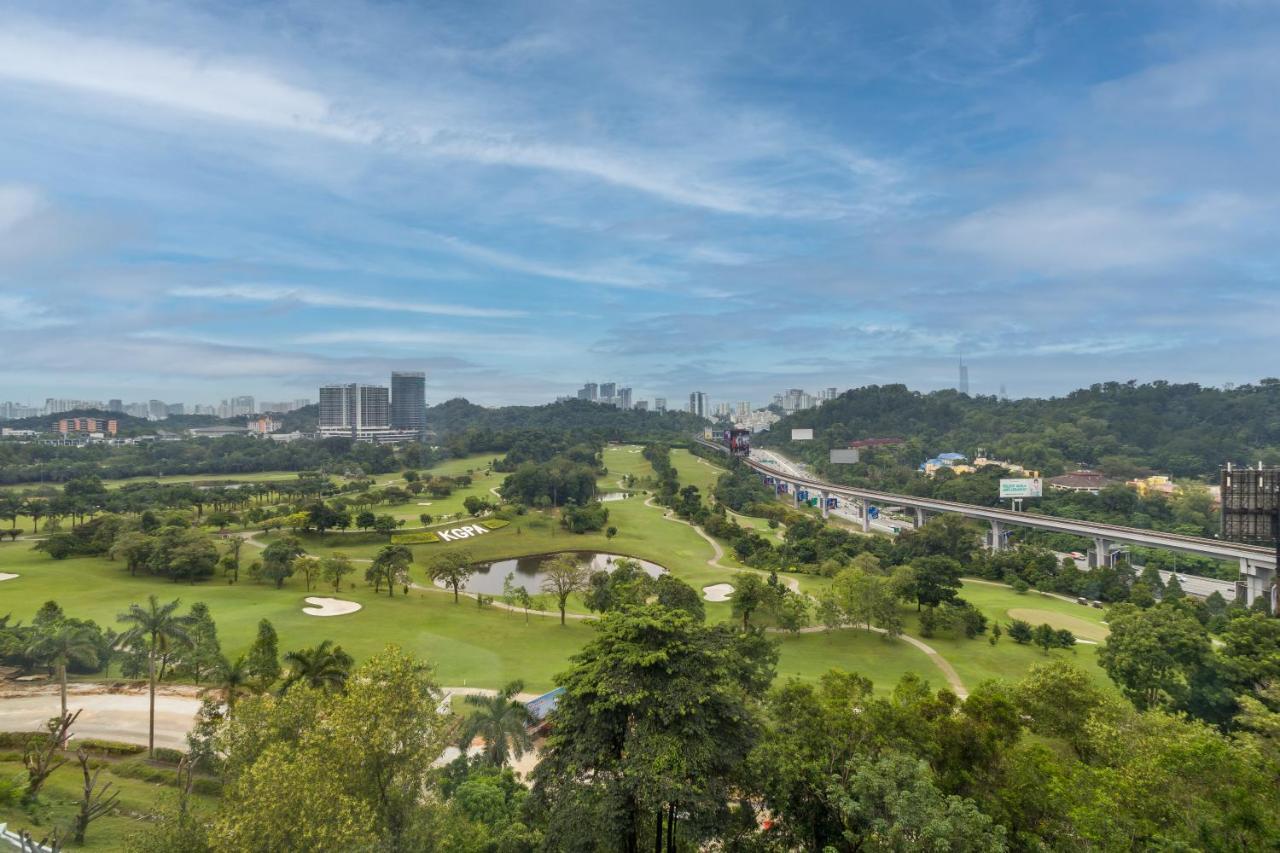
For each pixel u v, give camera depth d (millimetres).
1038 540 164750
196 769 46312
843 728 35219
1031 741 42844
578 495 192625
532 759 50156
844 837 31844
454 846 31781
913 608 103188
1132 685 61094
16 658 67750
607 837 28453
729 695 33000
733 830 31344
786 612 87375
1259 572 111000
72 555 115812
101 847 35000
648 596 86125
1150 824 26578
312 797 26188
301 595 102000
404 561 107062
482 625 90312
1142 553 156625
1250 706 43219
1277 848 25109
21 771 44188
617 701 29000
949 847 25672
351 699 30953
